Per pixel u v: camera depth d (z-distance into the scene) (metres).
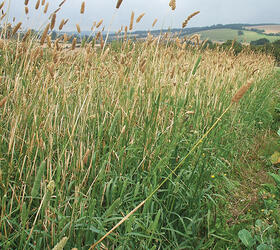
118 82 2.80
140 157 2.56
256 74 7.16
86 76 2.52
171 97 3.06
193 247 2.13
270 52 10.41
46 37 2.23
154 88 2.95
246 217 2.68
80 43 2.82
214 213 2.47
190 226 2.27
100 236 1.73
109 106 2.67
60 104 2.46
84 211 1.93
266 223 2.53
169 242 2.10
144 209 1.92
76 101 2.44
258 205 2.88
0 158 1.83
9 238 1.66
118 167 2.33
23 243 1.67
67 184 2.09
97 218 1.87
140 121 2.95
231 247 2.25
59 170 1.64
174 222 2.32
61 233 1.63
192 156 2.79
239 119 4.54
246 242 2.19
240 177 3.55
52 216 1.76
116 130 2.66
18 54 2.32
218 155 3.37
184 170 2.58
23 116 2.15
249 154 4.23
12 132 1.69
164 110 2.97
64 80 2.66
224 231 2.40
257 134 5.09
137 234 1.78
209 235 2.31
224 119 3.86
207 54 5.56
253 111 5.48
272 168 3.87
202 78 4.30
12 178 2.06
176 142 2.59
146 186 2.26
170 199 2.28
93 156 2.08
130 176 2.35
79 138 2.27
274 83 9.59
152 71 3.06
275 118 5.90
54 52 2.18
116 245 1.87
